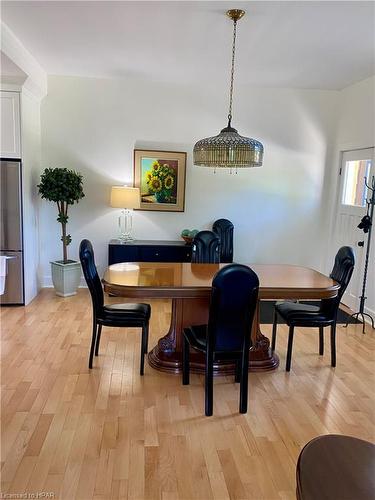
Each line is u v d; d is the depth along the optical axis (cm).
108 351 346
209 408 254
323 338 367
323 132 543
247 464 211
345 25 312
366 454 117
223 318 246
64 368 312
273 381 305
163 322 424
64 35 354
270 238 560
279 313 340
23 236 445
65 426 238
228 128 324
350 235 509
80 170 517
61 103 501
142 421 246
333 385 301
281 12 293
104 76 494
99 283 312
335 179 544
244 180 543
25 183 446
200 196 541
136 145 519
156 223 539
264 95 525
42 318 420
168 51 390
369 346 379
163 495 188
